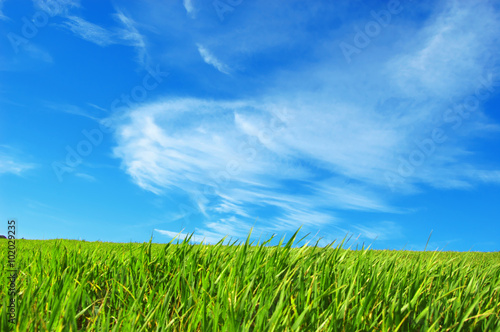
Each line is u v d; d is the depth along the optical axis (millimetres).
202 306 1925
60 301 1984
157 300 2264
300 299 2234
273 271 2631
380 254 3473
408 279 2848
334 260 2992
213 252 3291
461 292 2584
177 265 2990
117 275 2939
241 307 1963
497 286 2961
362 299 2203
